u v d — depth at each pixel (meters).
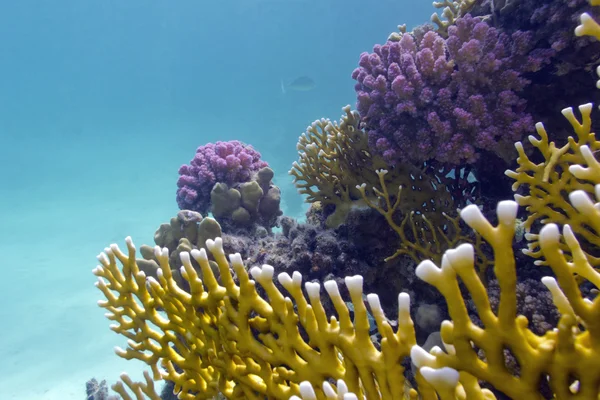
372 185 4.30
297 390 1.62
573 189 2.56
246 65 71.25
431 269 1.10
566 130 3.64
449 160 3.47
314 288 1.49
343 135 4.44
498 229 1.01
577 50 3.31
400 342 1.32
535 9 3.46
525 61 3.46
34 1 75.81
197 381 2.12
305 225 4.20
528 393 1.10
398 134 3.70
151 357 2.27
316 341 1.53
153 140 49.00
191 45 76.31
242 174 5.58
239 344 1.73
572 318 1.03
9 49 81.12
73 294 9.14
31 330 7.59
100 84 86.25
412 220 3.72
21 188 26.80
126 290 2.29
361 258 4.14
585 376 1.02
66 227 15.81
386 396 1.37
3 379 6.14
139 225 15.25
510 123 3.39
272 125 45.72
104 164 34.09
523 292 2.69
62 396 5.55
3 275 10.89
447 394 1.05
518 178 2.80
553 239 0.99
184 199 5.84
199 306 1.92
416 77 3.56
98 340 6.98
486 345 1.11
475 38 3.53
